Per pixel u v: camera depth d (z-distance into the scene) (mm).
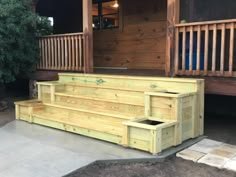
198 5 6207
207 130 5148
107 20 8398
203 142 4355
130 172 3354
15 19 6559
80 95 5645
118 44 8125
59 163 3523
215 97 6359
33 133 4871
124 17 7891
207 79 4758
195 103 4441
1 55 6465
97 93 5574
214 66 4605
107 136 4316
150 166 3523
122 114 4668
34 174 3227
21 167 3428
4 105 7332
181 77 5008
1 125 5473
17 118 5863
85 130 4625
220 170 3396
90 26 6250
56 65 6969
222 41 4500
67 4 9586
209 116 6238
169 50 5055
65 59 6746
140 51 7633
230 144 4305
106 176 3240
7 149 4059
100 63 8641
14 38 6582
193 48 5102
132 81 5207
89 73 6234
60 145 4215
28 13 6906
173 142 4055
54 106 5582
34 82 7582
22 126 5348
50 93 5992
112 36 8242
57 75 7020
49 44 7102
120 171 3379
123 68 7746
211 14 6062
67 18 9656
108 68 7820
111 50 8320
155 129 3697
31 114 5547
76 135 4734
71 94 5766
